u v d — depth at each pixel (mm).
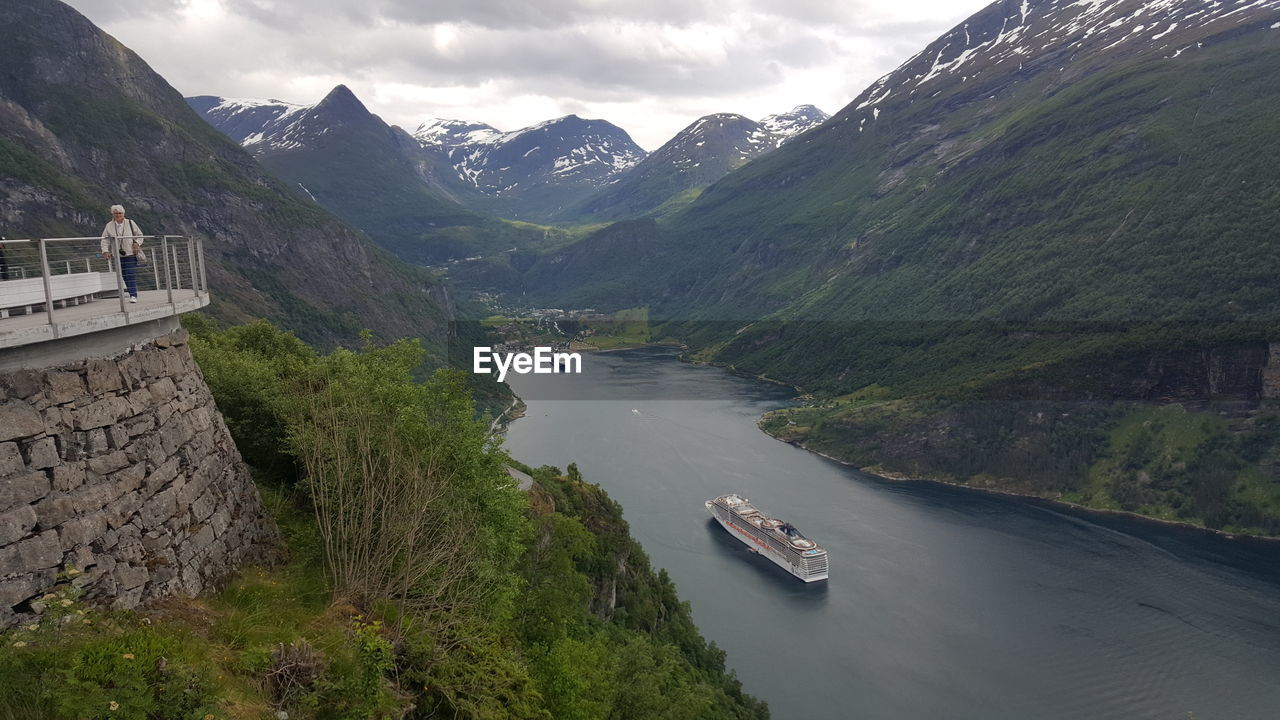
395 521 23453
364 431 25109
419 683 19781
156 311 18844
